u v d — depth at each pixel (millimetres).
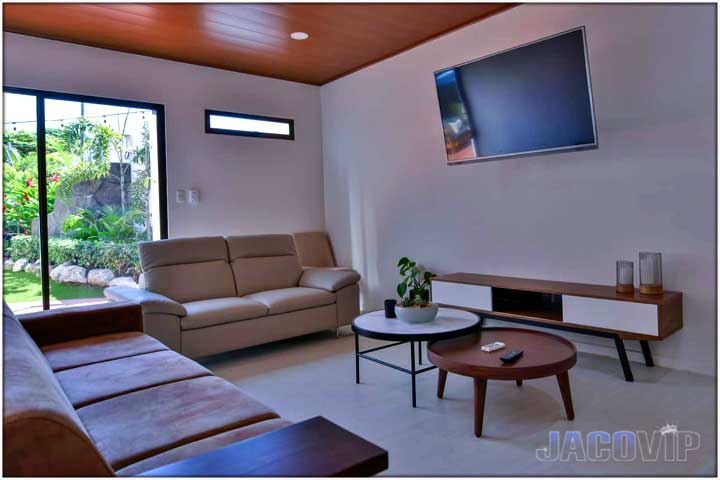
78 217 4031
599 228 3215
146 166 4379
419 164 4383
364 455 1038
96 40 3918
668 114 2879
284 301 3732
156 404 1642
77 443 928
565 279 3408
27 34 3705
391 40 4156
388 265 4766
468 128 3658
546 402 2521
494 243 3838
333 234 5414
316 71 4969
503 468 1885
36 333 2363
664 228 2926
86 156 4070
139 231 4348
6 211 3709
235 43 4074
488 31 3721
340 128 5223
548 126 3191
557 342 2506
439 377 2650
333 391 2805
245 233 4898
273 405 2600
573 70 2975
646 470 1846
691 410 2359
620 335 2771
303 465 998
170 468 1000
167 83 4410
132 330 2678
